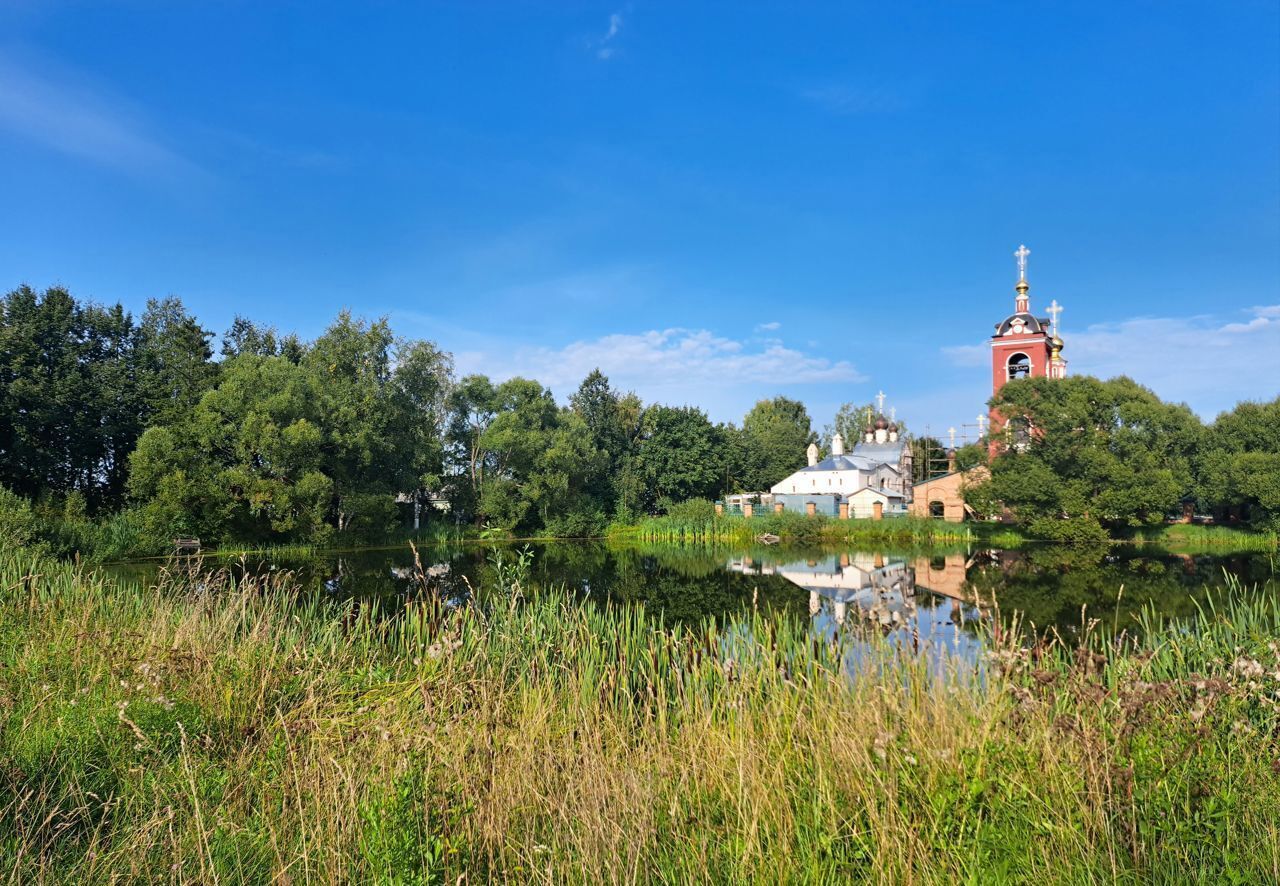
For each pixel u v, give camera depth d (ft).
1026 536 168.66
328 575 97.04
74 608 40.01
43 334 153.48
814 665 28.22
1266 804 16.24
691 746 22.44
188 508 124.36
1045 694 20.18
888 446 275.18
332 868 14.84
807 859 15.40
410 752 19.08
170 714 23.36
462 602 55.72
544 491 193.98
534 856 15.94
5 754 19.65
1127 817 15.61
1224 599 72.33
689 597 81.15
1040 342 204.54
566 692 30.71
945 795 15.90
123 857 15.43
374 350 164.96
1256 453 156.04
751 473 282.97
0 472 137.59
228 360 161.07
